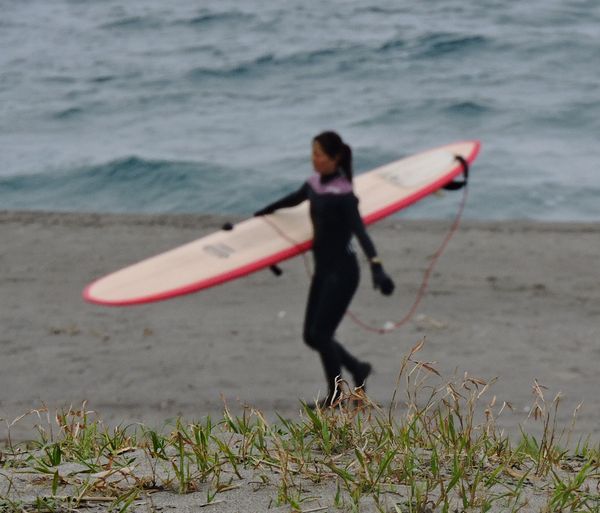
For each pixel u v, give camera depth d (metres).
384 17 99.62
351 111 70.31
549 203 52.81
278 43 90.06
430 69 80.75
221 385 25.53
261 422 12.75
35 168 59.19
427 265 37.16
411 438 11.95
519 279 35.41
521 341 29.02
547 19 96.62
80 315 31.66
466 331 29.91
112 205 54.66
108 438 12.70
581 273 36.19
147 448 11.93
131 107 72.69
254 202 54.44
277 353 28.25
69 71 83.00
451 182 27.41
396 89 75.25
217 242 25.31
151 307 32.72
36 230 42.12
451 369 26.41
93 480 10.25
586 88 74.06
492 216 51.31
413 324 30.66
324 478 10.27
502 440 12.14
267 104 72.88
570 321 30.94
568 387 25.06
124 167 58.56
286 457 10.46
